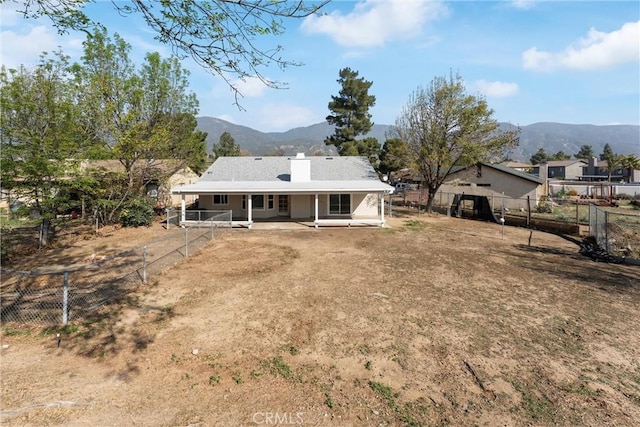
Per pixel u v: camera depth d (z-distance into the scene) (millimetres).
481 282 10281
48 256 13664
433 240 16969
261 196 24844
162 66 22156
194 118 24531
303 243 16125
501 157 25406
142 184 24031
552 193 40531
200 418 4461
